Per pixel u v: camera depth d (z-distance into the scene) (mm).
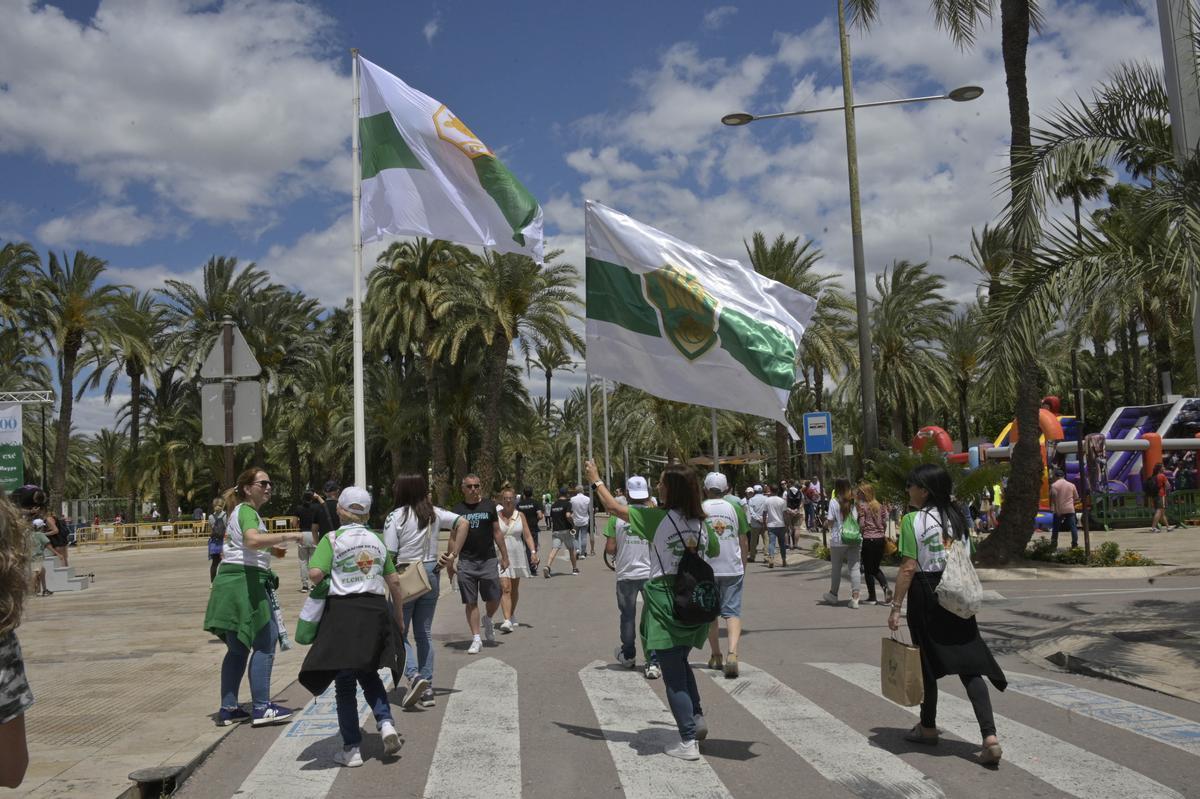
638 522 5887
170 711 7371
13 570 2391
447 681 8648
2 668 2371
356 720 5945
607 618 13375
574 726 6824
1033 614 12266
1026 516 18188
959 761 5742
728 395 8039
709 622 5840
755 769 5660
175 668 9375
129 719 7078
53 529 19875
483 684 8445
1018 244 10859
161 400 55094
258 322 44438
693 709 5949
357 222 11328
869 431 17750
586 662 9570
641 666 9297
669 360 8094
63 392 40375
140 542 44469
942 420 56594
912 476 6066
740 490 58125
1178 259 9117
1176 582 15758
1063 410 52344
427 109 11234
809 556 23562
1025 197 10531
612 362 8102
